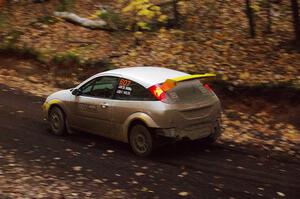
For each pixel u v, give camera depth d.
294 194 10.33
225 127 15.92
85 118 13.72
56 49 23.28
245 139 14.66
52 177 10.76
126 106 12.57
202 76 12.63
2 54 23.72
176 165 11.93
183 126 12.15
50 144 13.44
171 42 22.73
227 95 18.47
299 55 19.97
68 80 21.36
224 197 9.95
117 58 21.98
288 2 25.16
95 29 24.95
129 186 10.39
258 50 20.92
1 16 26.36
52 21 25.66
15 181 10.36
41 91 20.41
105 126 13.23
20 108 17.66
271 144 14.24
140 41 23.17
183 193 10.09
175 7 24.22
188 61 20.86
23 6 27.84
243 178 11.19
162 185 10.52
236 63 20.12
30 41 24.11
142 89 12.41
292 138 15.02
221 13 24.89
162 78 12.59
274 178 11.27
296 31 20.77
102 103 13.16
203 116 12.57
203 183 10.75
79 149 13.02
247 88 18.30
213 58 20.80
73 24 25.55
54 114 14.55
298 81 17.97
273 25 23.16
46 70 22.28
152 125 11.97
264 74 18.94
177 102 12.07
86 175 10.99
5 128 15.03
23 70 22.42
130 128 12.66
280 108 17.23
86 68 21.73
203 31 23.39
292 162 12.61
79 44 23.56
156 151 12.98
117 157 12.40
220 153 13.08
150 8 16.52
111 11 26.08
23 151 12.66
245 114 17.27
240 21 23.89
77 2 27.73
